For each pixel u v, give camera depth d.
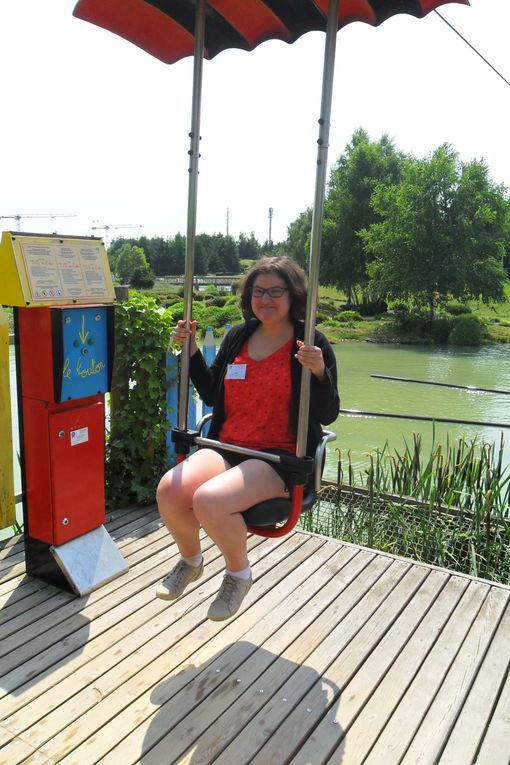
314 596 2.80
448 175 21.89
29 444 2.77
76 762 1.83
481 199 22.12
